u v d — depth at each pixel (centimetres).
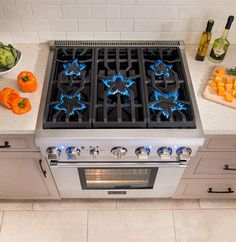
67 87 133
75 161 138
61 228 188
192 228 189
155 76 139
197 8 145
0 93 126
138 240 184
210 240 185
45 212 194
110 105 125
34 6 143
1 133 122
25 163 148
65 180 160
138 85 137
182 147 125
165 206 198
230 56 153
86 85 135
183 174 161
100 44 156
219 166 154
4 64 136
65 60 147
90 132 119
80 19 150
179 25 153
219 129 123
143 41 159
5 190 176
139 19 150
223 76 142
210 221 192
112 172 155
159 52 150
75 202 199
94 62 143
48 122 119
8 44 150
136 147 125
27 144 133
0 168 152
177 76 137
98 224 190
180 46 156
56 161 137
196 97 134
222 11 146
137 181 166
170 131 120
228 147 138
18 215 193
